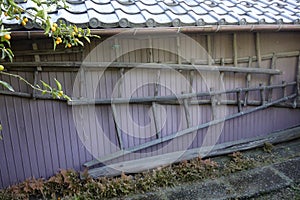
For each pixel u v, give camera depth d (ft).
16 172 11.30
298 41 14.43
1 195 10.53
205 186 11.22
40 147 11.35
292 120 15.51
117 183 11.19
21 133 11.02
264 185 11.09
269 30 11.91
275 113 14.98
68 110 11.37
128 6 11.15
